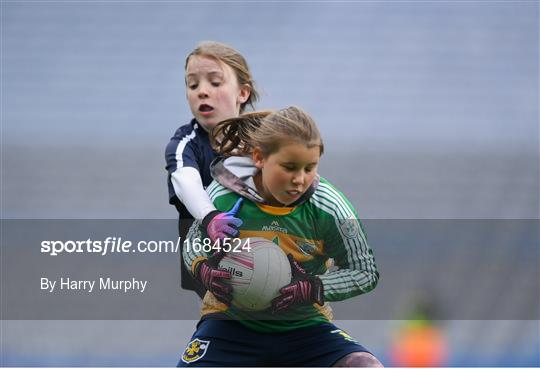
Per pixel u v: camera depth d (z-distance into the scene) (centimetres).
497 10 3347
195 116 1188
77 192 2859
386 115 3117
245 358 1010
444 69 3269
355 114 3109
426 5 3375
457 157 3066
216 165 1049
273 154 947
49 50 3162
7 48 3147
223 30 3306
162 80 3142
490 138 3098
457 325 2464
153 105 3066
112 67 3166
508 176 3044
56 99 3041
